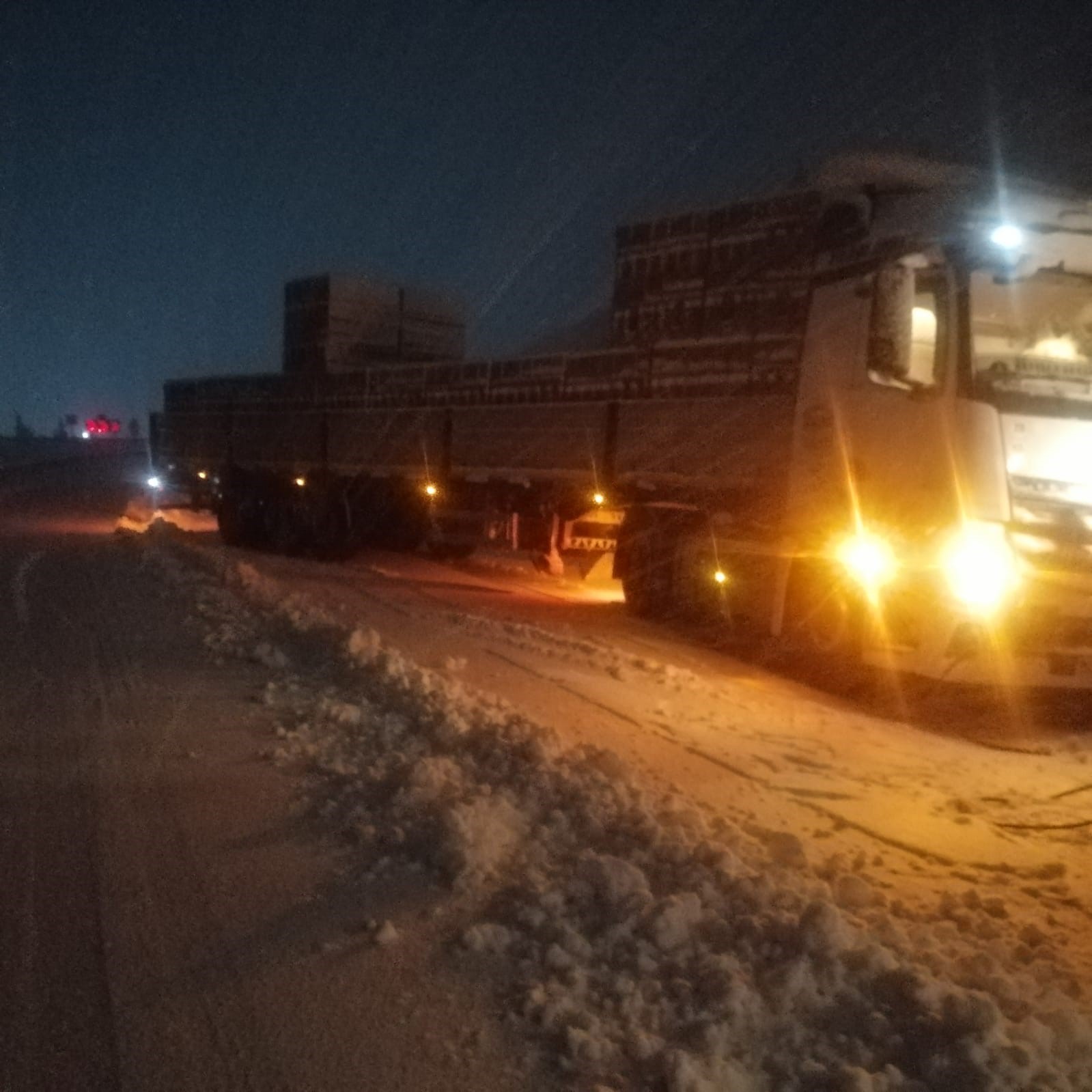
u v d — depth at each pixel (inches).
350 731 302.4
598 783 252.7
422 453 745.6
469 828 216.8
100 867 214.5
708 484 507.2
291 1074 151.9
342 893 204.4
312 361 928.9
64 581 606.5
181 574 602.2
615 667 443.8
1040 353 385.7
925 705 430.0
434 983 174.6
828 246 454.6
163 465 1184.8
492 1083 150.1
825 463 445.7
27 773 267.3
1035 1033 158.9
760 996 167.6
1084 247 386.9
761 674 474.3
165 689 350.3
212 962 180.2
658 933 183.5
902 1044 157.9
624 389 557.0
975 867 246.5
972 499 378.0
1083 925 216.8
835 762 327.9
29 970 177.2
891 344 388.2
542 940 185.6
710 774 301.6
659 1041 156.9
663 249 542.3
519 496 677.3
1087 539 376.8
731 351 494.3
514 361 647.8
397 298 951.0
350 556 888.3
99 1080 149.9
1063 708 426.3
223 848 224.1
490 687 392.2
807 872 225.0
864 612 423.5
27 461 2529.5
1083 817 289.0
